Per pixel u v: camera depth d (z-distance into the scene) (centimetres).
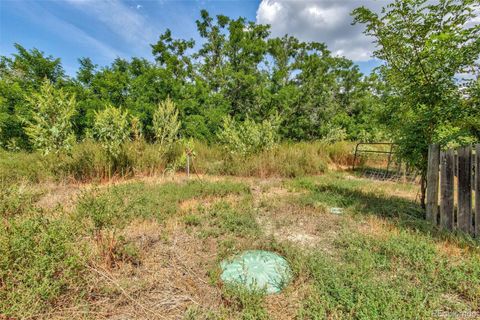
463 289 209
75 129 880
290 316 191
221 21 1616
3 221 241
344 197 483
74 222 267
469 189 312
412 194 534
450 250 273
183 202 448
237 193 520
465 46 328
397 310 184
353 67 1759
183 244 301
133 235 309
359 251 275
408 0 357
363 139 1205
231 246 297
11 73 960
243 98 1367
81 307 194
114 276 232
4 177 505
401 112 412
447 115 346
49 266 198
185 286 226
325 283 221
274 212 412
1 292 179
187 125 1025
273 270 250
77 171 568
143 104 950
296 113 1423
